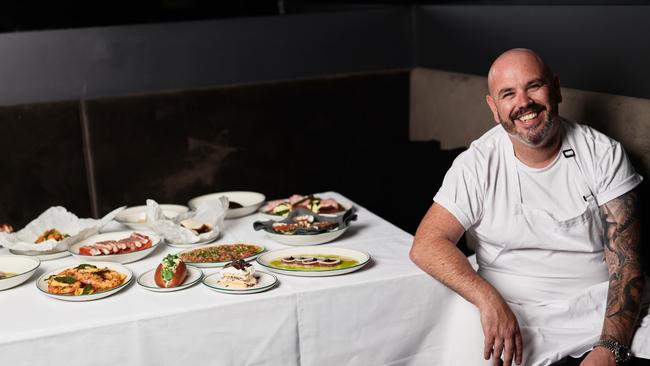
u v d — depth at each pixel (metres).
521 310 2.07
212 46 3.77
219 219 2.39
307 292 1.85
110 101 3.50
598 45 2.87
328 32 3.96
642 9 2.64
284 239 2.22
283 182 3.85
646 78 2.67
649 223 2.49
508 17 3.37
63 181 3.51
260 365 1.84
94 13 3.64
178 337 1.76
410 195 3.76
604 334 1.94
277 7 3.89
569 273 2.08
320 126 3.86
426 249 2.01
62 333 1.67
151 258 2.17
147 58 3.68
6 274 2.03
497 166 2.09
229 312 1.79
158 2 3.72
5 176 3.42
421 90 3.86
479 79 3.37
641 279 1.98
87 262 2.10
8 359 1.65
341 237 2.30
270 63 3.89
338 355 1.92
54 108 3.44
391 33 4.09
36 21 3.56
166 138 3.61
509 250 2.12
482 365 1.99
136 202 3.61
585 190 2.05
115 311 1.75
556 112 2.03
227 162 3.73
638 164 2.51
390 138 3.99
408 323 1.98
